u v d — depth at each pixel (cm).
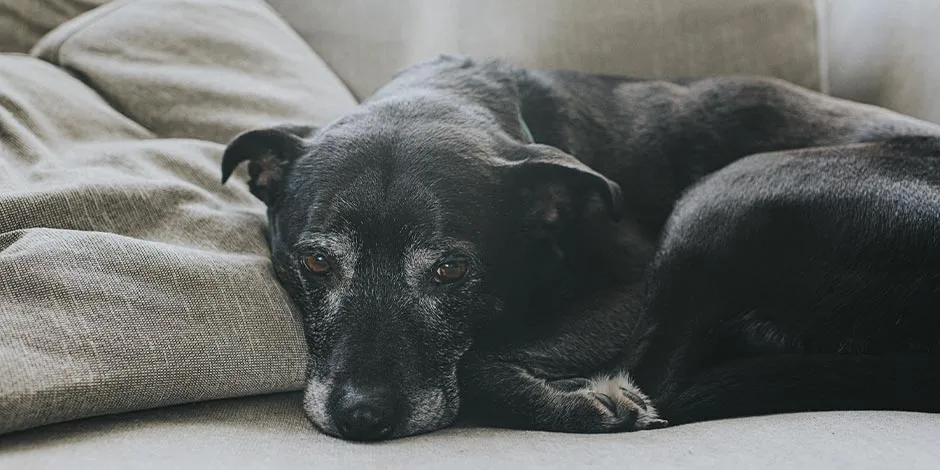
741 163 79
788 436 59
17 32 94
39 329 57
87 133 79
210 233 70
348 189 68
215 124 84
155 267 62
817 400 65
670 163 85
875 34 97
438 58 85
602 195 70
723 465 55
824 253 72
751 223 73
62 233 61
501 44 97
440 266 68
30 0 95
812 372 65
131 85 85
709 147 85
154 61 87
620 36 96
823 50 97
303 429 63
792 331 73
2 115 73
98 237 62
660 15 96
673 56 96
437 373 68
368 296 67
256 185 75
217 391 62
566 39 96
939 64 90
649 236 83
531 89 83
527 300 73
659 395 70
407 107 74
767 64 96
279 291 68
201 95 86
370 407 63
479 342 71
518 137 78
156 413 61
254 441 59
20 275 58
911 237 70
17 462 53
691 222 75
